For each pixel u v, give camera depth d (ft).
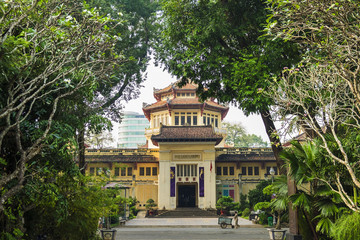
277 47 60.03
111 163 185.78
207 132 175.83
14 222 38.14
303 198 44.57
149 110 230.68
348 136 47.24
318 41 31.32
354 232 36.06
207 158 173.68
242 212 165.27
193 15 68.74
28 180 36.27
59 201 41.06
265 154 185.47
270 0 30.58
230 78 66.28
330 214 43.52
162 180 172.35
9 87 29.96
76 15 39.34
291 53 62.64
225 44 71.20
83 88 42.55
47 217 49.62
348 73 31.35
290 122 43.52
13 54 29.43
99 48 33.50
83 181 54.90
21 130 37.22
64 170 40.65
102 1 77.00
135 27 91.40
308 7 29.14
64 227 50.16
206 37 66.18
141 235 99.40
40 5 30.60
